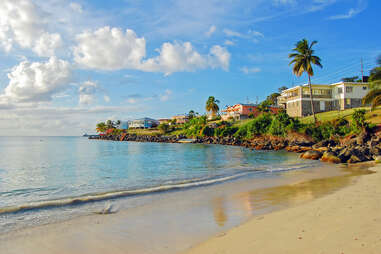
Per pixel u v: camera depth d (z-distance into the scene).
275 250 5.63
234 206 10.44
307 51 55.28
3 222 8.89
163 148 63.69
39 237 7.50
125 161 33.34
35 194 14.52
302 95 69.44
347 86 66.56
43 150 61.06
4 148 71.12
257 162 29.30
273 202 10.79
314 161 28.28
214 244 6.45
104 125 188.62
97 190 15.08
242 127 74.12
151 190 14.04
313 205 9.56
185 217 9.12
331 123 52.16
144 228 8.09
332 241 5.82
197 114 140.50
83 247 6.74
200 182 16.45
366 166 22.05
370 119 47.31
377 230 6.28
